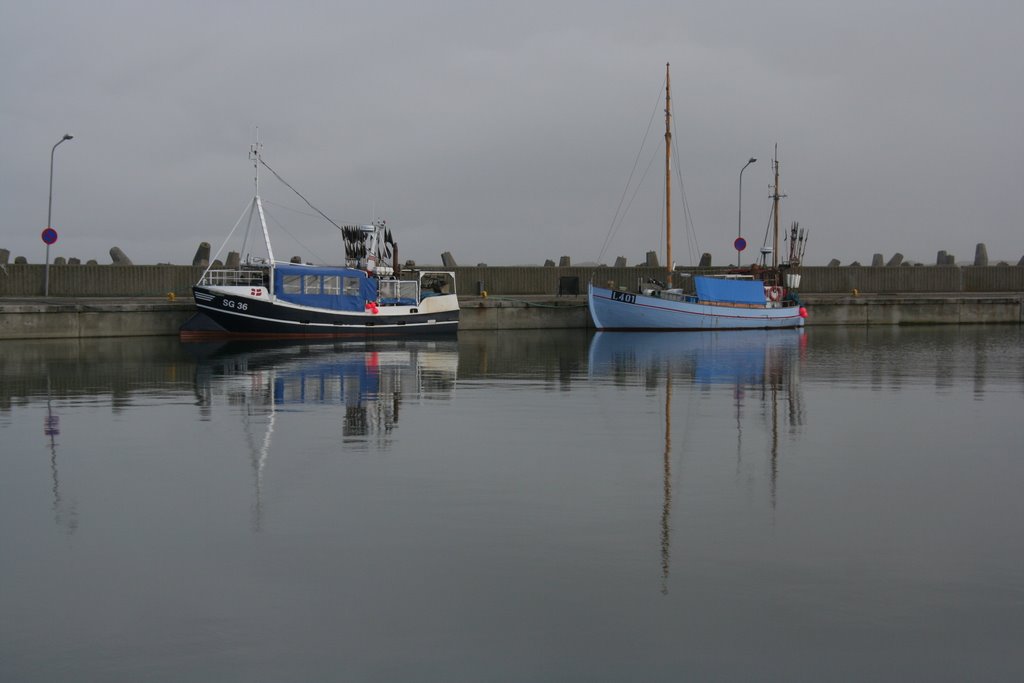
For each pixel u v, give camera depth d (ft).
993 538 30.19
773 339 132.05
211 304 119.55
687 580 26.17
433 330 134.72
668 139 170.30
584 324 153.69
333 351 106.83
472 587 25.68
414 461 41.98
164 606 24.47
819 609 24.18
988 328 158.92
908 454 43.93
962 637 22.57
